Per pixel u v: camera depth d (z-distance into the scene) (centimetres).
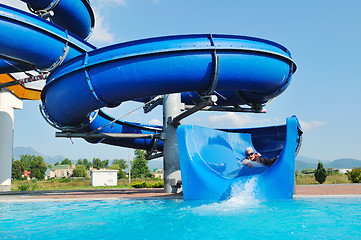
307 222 571
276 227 530
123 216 682
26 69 1465
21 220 666
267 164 1123
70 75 1104
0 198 1204
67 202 1024
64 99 1166
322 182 2480
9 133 2222
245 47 1008
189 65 986
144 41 1005
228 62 993
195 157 935
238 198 884
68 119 1299
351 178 2452
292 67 1172
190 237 472
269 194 885
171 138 1411
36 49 1224
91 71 1053
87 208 850
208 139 1071
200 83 1025
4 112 2194
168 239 464
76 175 12450
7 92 2217
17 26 1152
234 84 1041
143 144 1955
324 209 722
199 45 984
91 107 1148
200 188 899
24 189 2286
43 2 1448
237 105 1572
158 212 722
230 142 1222
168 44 990
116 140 1841
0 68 1469
